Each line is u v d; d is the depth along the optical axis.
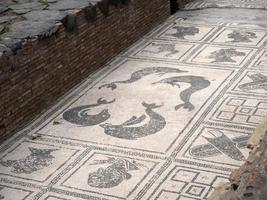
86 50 6.32
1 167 4.50
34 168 4.46
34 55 5.32
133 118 5.26
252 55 6.87
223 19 8.47
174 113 5.32
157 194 3.99
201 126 5.02
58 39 5.70
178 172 4.28
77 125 5.19
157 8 8.31
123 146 4.74
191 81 6.11
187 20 8.55
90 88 6.06
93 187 4.14
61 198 4.03
